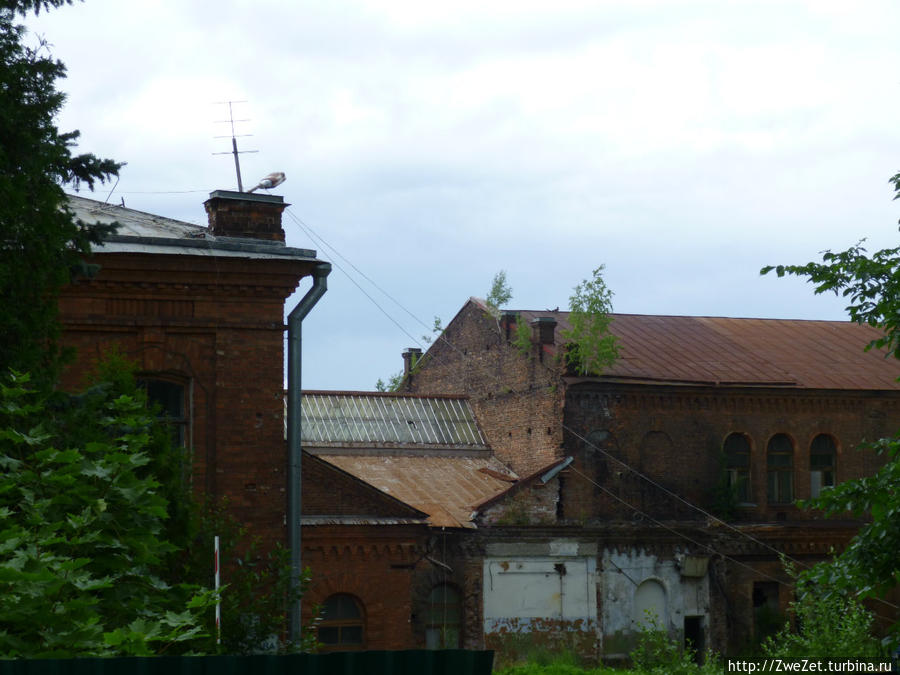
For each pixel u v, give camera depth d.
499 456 39.00
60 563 10.22
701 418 37.38
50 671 6.94
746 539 36.81
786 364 40.00
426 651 7.29
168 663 7.06
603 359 36.47
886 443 15.05
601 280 36.66
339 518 29.23
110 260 19.98
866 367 40.81
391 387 51.31
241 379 20.83
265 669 7.16
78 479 11.55
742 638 36.31
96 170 16.39
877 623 36.19
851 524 37.97
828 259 15.54
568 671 29.97
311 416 38.12
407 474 36.53
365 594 29.27
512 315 39.53
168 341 20.53
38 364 14.41
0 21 15.31
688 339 41.41
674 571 36.06
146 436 12.42
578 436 35.81
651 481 36.38
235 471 20.58
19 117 15.03
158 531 11.70
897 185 15.53
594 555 35.09
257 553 20.42
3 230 14.55
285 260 20.98
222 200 21.97
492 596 33.53
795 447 38.44
